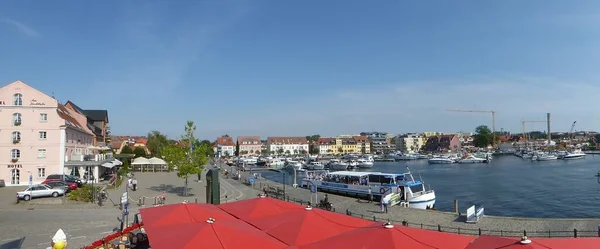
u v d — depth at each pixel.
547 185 78.25
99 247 22.58
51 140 57.25
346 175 55.31
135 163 90.56
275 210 21.28
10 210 36.56
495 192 69.62
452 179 94.75
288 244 15.66
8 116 55.97
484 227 30.86
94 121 106.50
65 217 33.50
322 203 40.56
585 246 12.06
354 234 14.61
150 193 50.88
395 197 43.38
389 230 14.28
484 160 159.25
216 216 19.66
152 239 15.60
